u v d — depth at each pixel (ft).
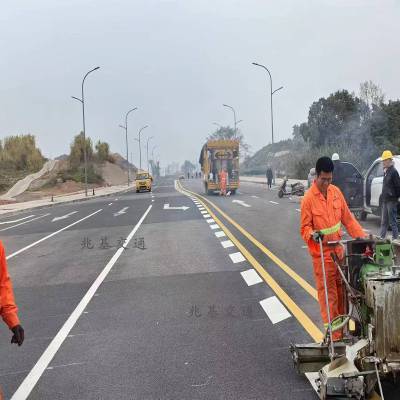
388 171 40.68
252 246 43.37
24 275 36.65
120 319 24.18
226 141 127.85
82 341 21.36
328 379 14.06
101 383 17.02
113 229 62.49
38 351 20.44
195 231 55.42
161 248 44.98
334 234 18.06
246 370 17.46
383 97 174.50
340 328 15.97
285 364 17.83
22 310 26.89
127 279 33.12
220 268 34.91
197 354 19.17
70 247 49.42
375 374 13.82
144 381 16.98
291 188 105.29
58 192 233.35
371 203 53.26
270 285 29.14
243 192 138.31
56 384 17.15
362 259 16.02
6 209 120.98
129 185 284.82
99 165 328.49
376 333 13.42
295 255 38.32
